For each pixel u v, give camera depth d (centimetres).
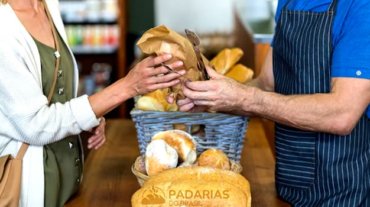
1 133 176
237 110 178
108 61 647
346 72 166
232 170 173
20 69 167
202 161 171
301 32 177
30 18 182
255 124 270
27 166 178
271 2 452
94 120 177
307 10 178
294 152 185
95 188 200
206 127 190
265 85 214
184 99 176
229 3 657
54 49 185
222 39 631
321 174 182
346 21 168
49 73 181
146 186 155
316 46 174
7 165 175
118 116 548
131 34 636
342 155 179
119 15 611
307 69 177
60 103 178
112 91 175
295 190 188
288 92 186
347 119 168
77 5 622
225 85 168
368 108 179
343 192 181
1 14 169
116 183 204
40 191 180
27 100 169
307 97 171
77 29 626
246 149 235
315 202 184
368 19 164
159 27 161
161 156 169
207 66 176
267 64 213
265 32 354
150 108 192
